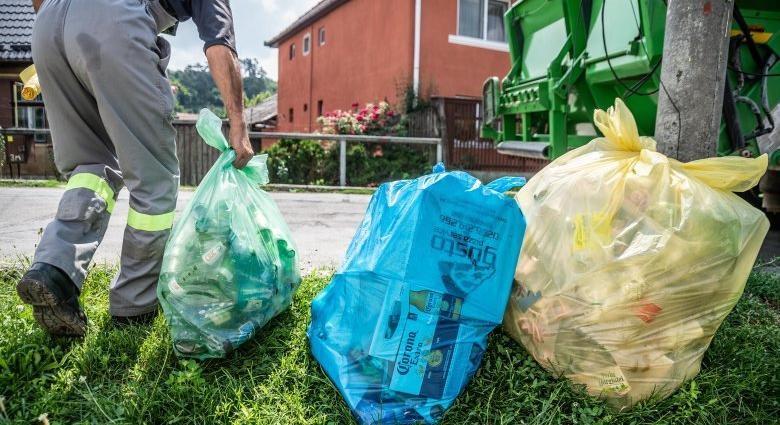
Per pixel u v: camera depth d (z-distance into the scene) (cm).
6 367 166
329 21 1648
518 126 602
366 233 194
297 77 1955
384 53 1336
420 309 167
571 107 477
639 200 183
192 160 960
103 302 227
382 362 165
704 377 187
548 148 488
